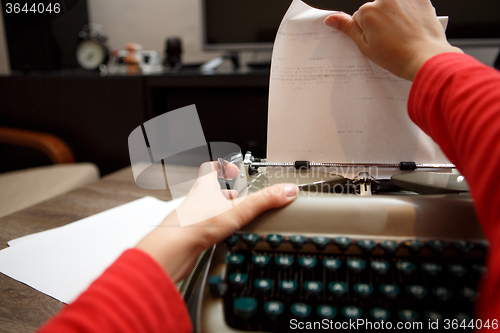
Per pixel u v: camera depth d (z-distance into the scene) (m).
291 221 0.39
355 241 0.37
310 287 0.32
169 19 1.73
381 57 0.39
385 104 0.47
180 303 0.27
